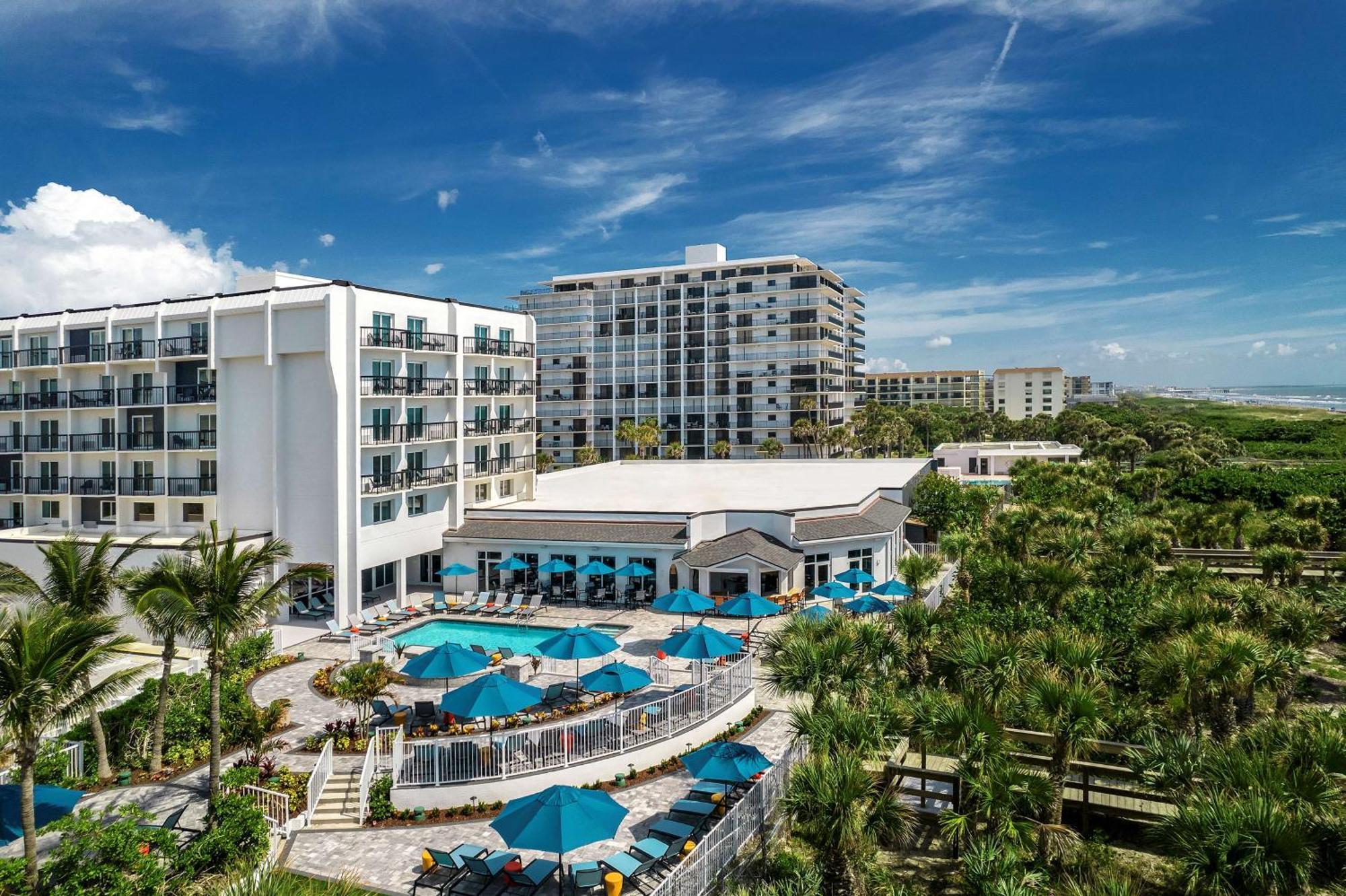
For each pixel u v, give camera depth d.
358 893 16.69
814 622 25.36
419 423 45.00
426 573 48.91
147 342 43.53
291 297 40.50
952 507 58.88
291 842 19.72
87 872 15.96
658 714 24.39
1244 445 151.12
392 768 22.52
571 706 27.42
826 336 129.25
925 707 20.05
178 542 40.22
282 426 41.09
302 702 29.45
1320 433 156.88
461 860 18.34
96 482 44.75
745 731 26.12
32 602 24.58
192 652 35.72
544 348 132.88
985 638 23.34
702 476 69.44
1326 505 54.19
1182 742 19.05
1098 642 22.84
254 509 41.91
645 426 112.25
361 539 40.41
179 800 21.98
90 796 22.20
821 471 73.69
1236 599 29.88
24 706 15.80
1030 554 39.34
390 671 28.97
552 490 59.66
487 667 29.03
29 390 47.66
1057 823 18.92
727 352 123.38
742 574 43.22
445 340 46.66
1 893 15.32
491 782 21.41
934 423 179.50
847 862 16.89
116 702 27.95
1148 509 58.12
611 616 40.88
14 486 47.94
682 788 22.28
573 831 15.95
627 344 129.38
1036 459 90.25
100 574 24.45
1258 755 17.62
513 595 42.06
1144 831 20.19
